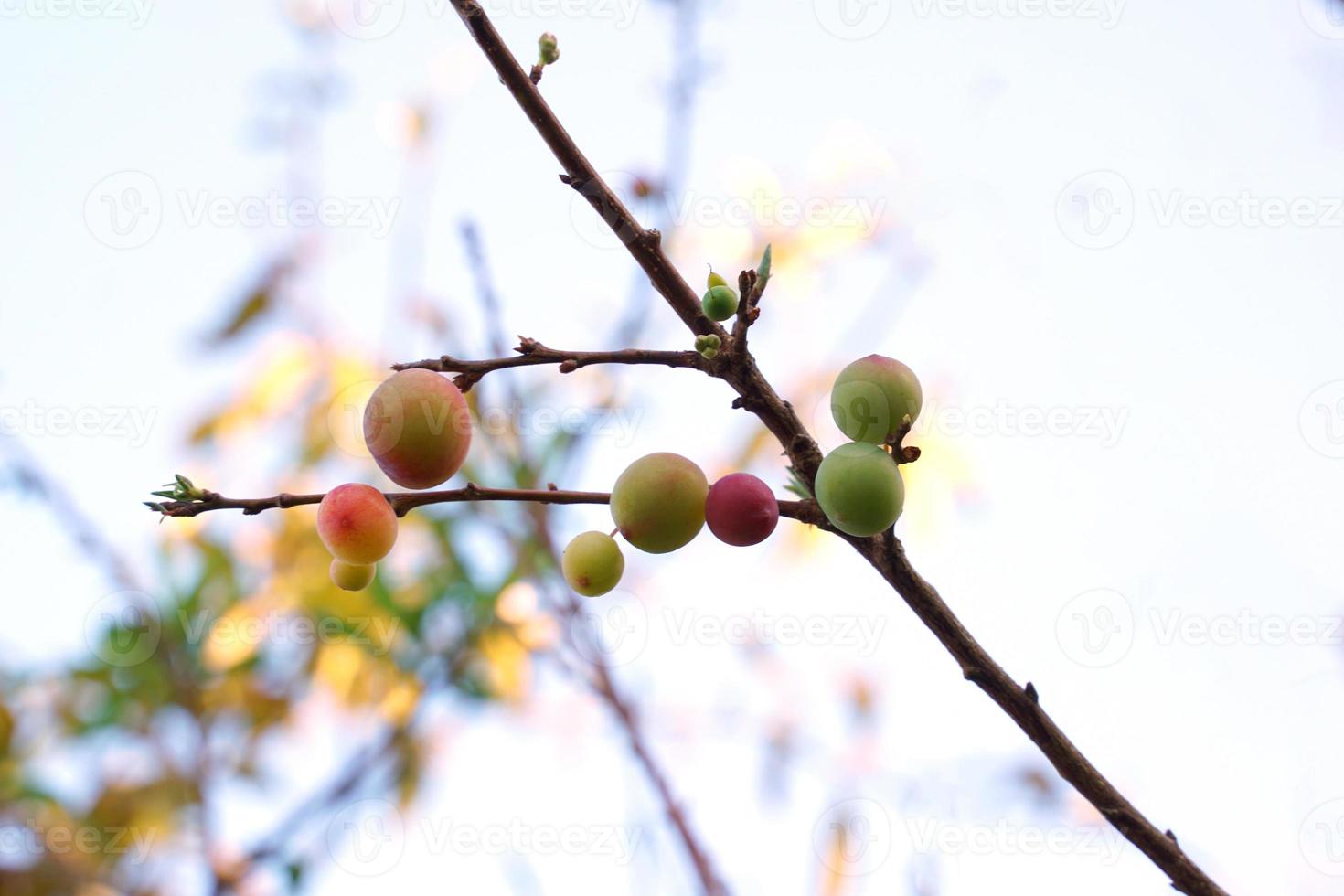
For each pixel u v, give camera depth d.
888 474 1.11
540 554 1.44
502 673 1.43
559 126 1.13
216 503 1.13
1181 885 1.12
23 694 1.41
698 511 1.13
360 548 1.13
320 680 1.45
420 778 1.44
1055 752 1.12
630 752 1.35
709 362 1.12
